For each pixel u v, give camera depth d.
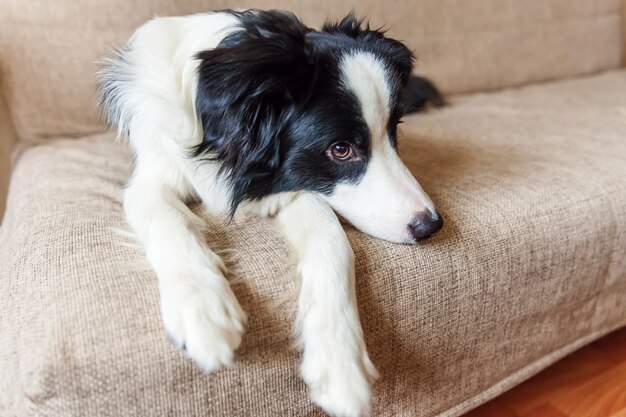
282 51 1.00
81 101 1.73
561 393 1.47
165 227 0.97
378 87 1.10
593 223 1.25
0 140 1.78
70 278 0.88
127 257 0.95
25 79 1.67
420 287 1.04
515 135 1.70
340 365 0.86
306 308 0.90
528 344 1.28
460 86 2.27
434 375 1.13
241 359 0.87
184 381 0.83
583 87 2.33
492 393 1.27
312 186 1.13
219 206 1.16
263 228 1.10
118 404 0.81
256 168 1.09
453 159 1.50
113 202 1.21
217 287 0.86
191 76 1.11
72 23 1.65
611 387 1.48
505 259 1.13
